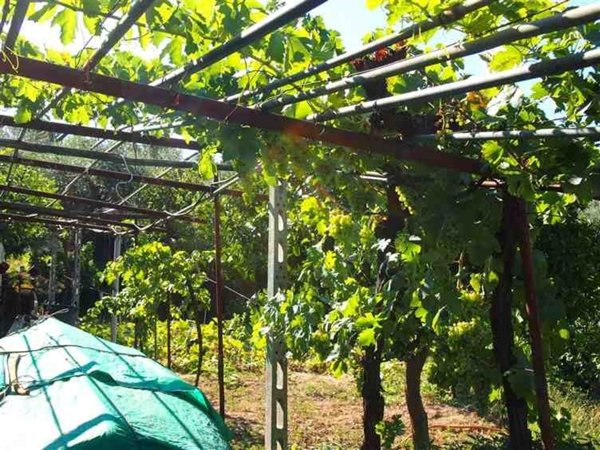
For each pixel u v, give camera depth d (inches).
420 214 169.8
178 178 641.6
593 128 114.7
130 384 236.5
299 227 287.9
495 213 159.9
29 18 111.5
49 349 259.4
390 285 177.5
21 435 185.8
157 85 123.4
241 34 94.2
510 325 158.1
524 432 156.0
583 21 73.0
